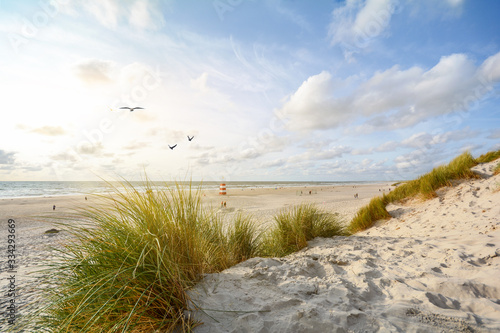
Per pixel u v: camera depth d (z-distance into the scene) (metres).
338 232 5.71
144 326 1.57
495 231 3.91
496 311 1.77
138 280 1.71
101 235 2.03
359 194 32.00
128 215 2.14
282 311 1.74
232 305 1.82
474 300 1.95
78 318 1.65
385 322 1.59
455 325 1.58
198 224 2.85
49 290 1.91
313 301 1.90
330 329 1.51
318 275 2.66
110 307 1.58
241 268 2.76
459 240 3.83
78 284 1.84
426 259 3.11
